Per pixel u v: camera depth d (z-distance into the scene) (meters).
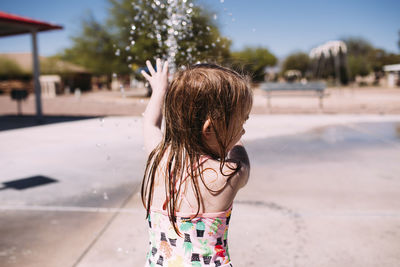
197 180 0.83
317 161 4.68
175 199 0.85
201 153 0.84
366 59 56.91
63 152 5.33
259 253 2.26
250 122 8.67
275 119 9.38
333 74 48.22
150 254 0.91
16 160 4.82
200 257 0.84
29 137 6.81
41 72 39.72
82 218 2.81
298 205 3.08
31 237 2.49
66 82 40.25
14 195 3.37
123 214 2.89
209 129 0.82
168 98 0.86
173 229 0.86
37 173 4.14
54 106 16.38
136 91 26.84
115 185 3.66
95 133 7.11
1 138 6.72
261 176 3.98
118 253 2.26
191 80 0.82
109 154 5.10
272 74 63.78
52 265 2.12
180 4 1.72
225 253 0.86
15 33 12.19
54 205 3.10
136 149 5.43
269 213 2.90
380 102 16.41
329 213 2.89
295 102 17.16
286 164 4.54
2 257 2.21
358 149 5.45
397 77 44.38
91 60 22.70
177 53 1.70
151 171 0.93
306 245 2.36
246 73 0.95
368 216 2.82
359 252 2.26
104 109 13.43
